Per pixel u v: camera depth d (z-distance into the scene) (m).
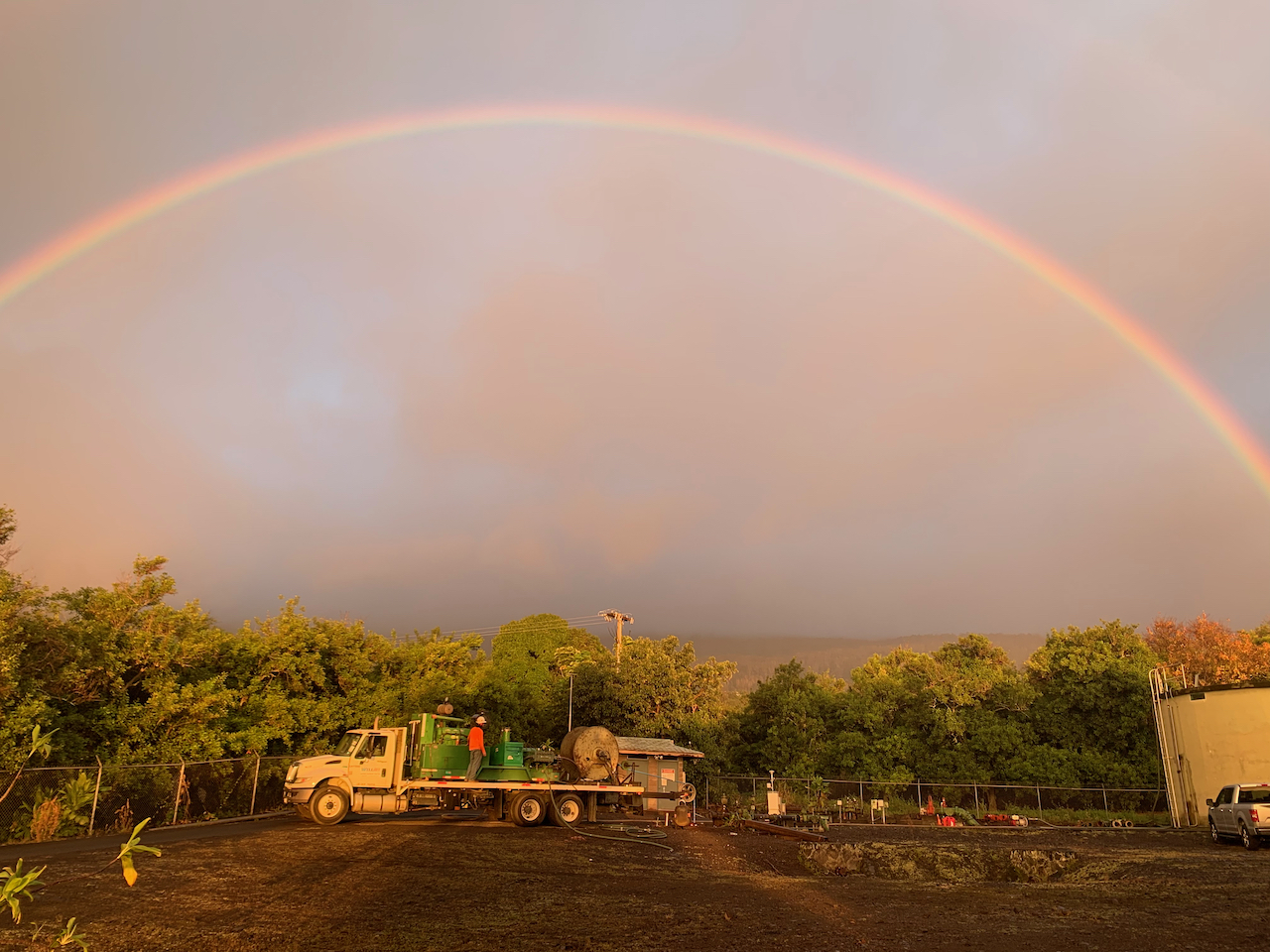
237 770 26.78
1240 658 57.19
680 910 11.86
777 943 9.87
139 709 24.77
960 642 53.16
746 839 24.06
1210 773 33.12
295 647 34.88
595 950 9.26
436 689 42.12
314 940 9.29
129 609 25.91
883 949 9.66
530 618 68.25
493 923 10.49
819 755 44.09
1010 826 31.44
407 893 12.36
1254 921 11.57
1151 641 65.62
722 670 49.12
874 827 30.06
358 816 27.05
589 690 48.16
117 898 11.25
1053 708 43.38
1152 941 10.20
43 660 22.19
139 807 21.98
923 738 44.56
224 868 14.19
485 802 25.09
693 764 42.91
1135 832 28.78
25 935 9.04
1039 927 11.10
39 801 19.52
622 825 25.92
